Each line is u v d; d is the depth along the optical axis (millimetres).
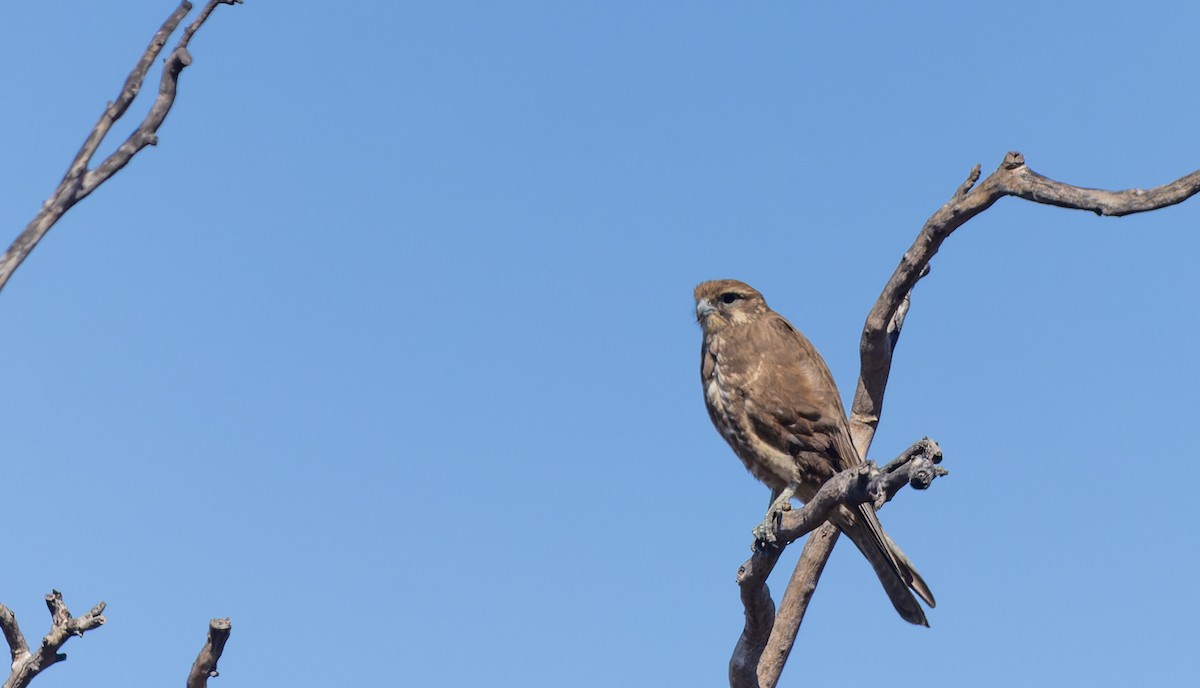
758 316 15891
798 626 13562
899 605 13438
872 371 14562
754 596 11719
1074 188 12344
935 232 13328
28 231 6055
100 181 6320
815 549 13562
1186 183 11453
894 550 13133
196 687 8891
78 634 8273
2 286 5887
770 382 15203
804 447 15141
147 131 6520
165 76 6695
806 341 15812
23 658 8234
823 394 15141
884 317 14000
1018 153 12930
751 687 12398
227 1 6855
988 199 12930
